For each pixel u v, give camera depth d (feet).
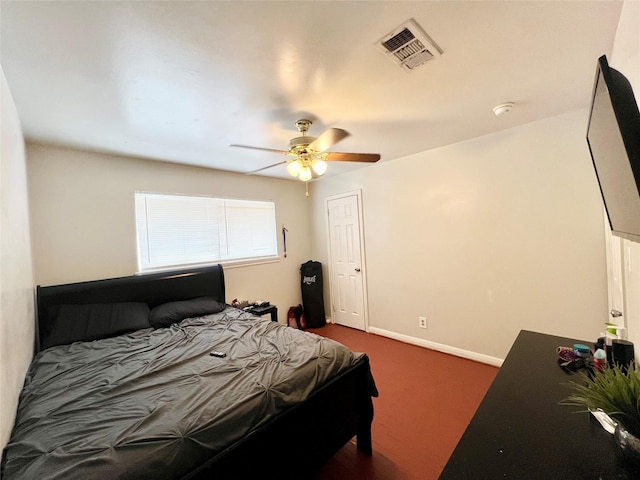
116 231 9.26
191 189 11.07
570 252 7.60
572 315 7.63
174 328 7.86
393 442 6.12
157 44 4.15
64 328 7.23
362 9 3.66
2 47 4.03
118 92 5.43
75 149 8.50
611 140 2.59
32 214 7.78
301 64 4.80
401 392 7.93
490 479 2.27
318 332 13.33
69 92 5.34
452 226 9.88
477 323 9.49
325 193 14.57
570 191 7.52
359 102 6.27
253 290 12.88
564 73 5.40
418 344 11.13
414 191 10.88
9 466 3.07
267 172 12.62
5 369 3.75
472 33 4.21
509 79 5.57
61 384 4.88
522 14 3.86
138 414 3.90
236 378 4.83
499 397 3.40
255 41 4.18
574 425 2.83
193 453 3.46
